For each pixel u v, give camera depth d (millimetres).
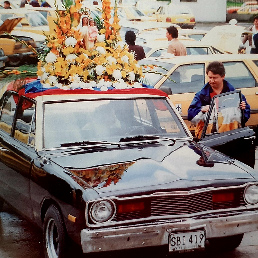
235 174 5020
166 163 5137
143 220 4625
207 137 5965
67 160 5230
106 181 4754
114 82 6098
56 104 5777
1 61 16219
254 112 10555
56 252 5121
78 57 6000
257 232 6219
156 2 22672
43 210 5281
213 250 5645
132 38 12172
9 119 6414
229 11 26891
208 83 7027
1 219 6770
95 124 5723
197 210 4770
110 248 4562
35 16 16797
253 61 10734
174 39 12688
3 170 6195
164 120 6027
